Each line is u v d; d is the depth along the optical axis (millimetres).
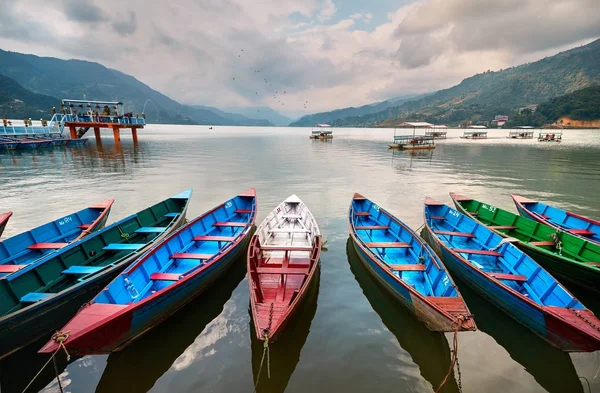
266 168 39250
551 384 7488
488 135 136625
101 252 12617
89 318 7242
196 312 10062
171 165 40594
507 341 8945
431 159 50188
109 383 7406
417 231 17172
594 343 7238
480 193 26172
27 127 57875
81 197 23625
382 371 7727
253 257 10711
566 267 11289
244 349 8461
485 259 13070
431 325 8609
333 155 56438
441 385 7312
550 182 30750
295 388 7184
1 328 7426
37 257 12414
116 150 56531
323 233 16719
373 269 11656
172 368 7816
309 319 9680
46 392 7133
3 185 27266
